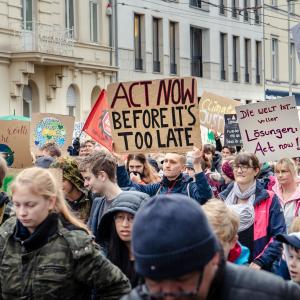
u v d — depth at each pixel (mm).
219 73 37438
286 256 4625
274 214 6570
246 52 40531
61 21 26391
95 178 5598
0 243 4117
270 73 42656
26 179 3977
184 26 34531
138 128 8070
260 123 9250
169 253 2412
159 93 7969
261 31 41625
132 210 4852
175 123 7918
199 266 2453
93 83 27922
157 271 2424
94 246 4094
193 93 7820
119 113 8125
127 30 30156
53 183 4055
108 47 28844
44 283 3996
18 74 24141
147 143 8039
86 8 27625
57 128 12672
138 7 30938
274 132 9211
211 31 36688
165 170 7344
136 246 2465
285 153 9195
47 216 4039
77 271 4043
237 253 4719
